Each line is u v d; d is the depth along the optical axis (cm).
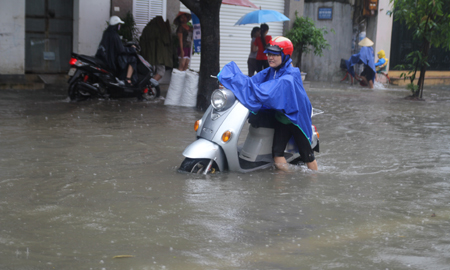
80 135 630
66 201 363
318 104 1132
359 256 274
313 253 277
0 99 921
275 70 470
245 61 1614
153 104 976
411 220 342
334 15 1931
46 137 606
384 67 1900
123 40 1234
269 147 488
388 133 750
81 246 278
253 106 441
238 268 254
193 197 380
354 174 482
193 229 311
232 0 1256
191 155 453
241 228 315
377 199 394
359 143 662
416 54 1310
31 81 1214
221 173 462
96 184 411
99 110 852
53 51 1290
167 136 650
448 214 358
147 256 266
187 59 1291
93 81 954
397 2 1316
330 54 1959
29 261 256
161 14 1365
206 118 478
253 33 1287
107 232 301
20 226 308
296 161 522
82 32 1269
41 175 436
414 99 1307
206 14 927
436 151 614
